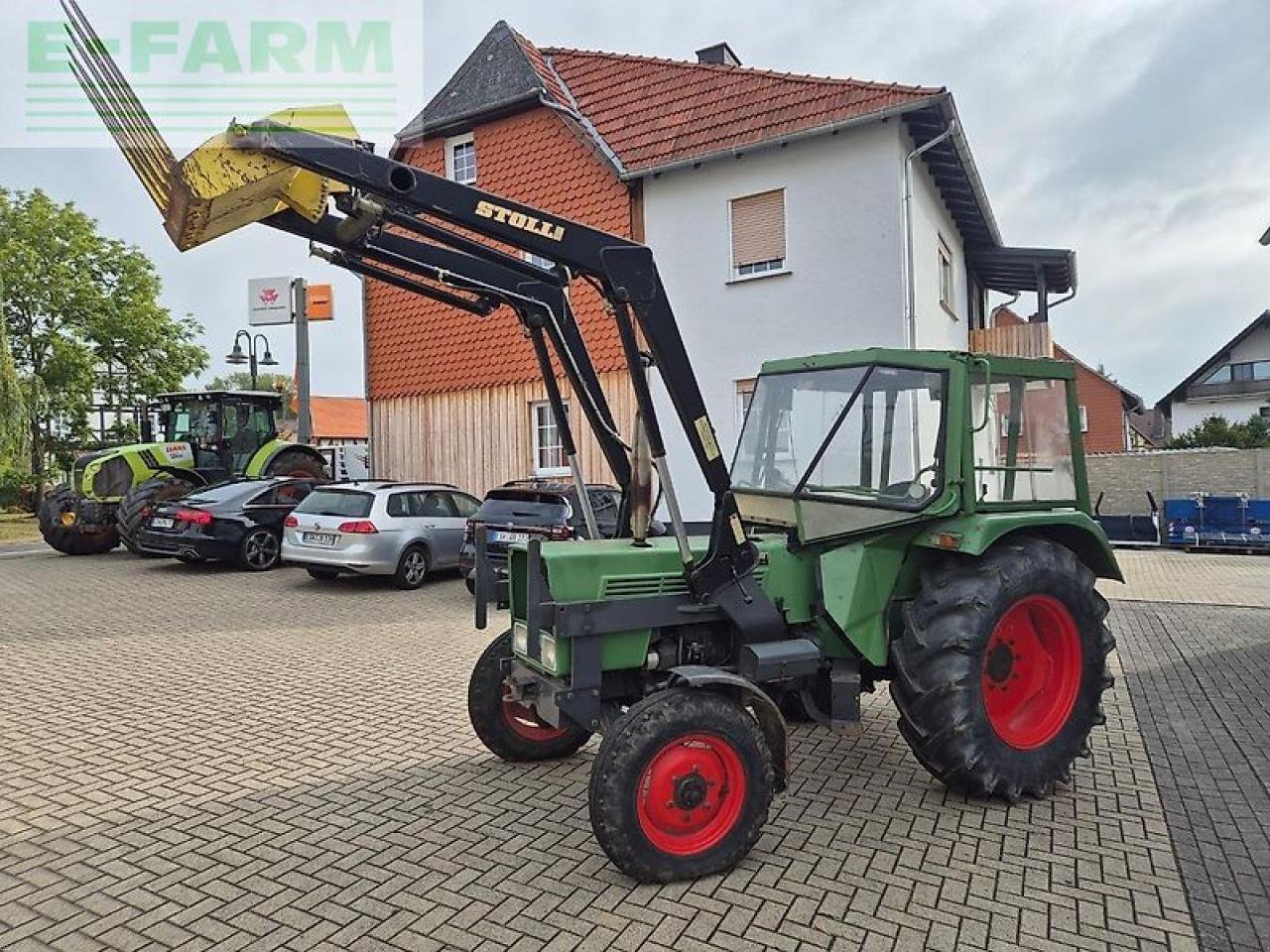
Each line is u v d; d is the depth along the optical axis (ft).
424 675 22.30
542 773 15.67
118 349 96.84
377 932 10.27
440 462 52.54
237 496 42.75
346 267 13.52
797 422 15.89
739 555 13.42
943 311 46.03
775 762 12.71
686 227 44.09
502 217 12.05
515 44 51.37
